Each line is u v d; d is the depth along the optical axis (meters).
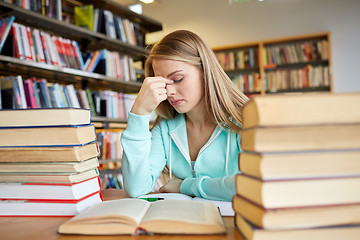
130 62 3.26
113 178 2.77
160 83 0.95
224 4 5.35
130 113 0.95
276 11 5.06
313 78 4.49
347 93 0.39
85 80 2.96
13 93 2.14
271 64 4.68
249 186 0.43
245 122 0.47
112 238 0.46
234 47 5.06
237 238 0.45
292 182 0.38
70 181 0.60
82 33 2.71
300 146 0.39
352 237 0.38
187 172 1.19
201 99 1.14
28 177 0.62
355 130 0.39
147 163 0.96
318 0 4.85
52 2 2.44
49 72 2.52
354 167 0.39
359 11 4.66
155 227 0.48
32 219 0.60
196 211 0.54
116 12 3.22
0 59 2.00
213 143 1.14
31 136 0.62
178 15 5.60
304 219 0.38
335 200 0.38
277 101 0.38
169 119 1.27
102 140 2.82
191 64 1.04
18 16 2.25
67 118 0.60
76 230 0.49
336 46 4.74
